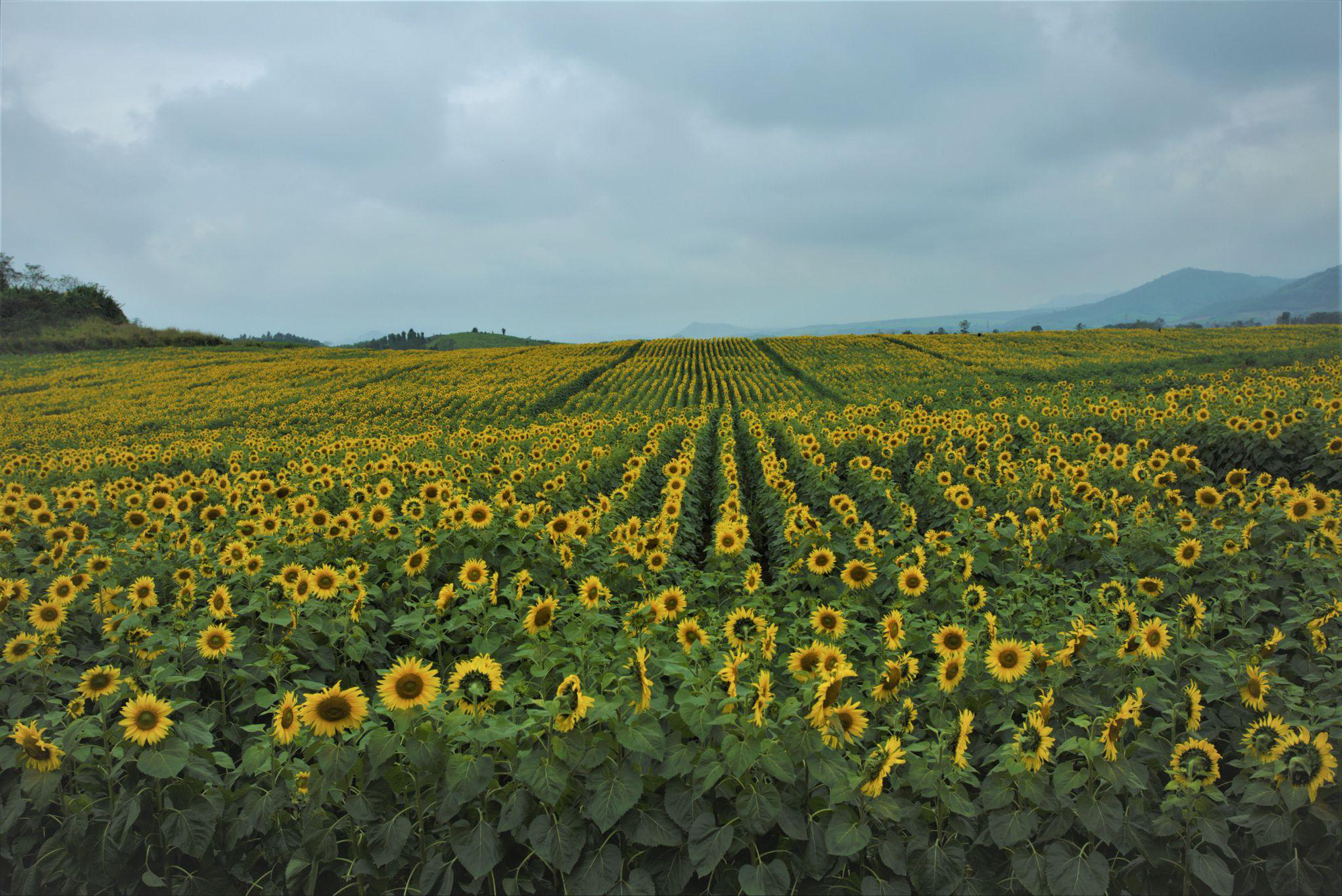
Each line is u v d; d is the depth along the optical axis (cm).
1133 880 390
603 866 363
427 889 368
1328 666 535
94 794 439
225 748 536
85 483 1228
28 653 538
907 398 3703
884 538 784
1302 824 391
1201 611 533
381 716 521
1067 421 1889
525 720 397
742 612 519
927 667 568
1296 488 1211
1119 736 387
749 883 350
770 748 369
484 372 6531
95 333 9938
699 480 1780
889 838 373
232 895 424
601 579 780
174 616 605
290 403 4872
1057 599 657
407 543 818
